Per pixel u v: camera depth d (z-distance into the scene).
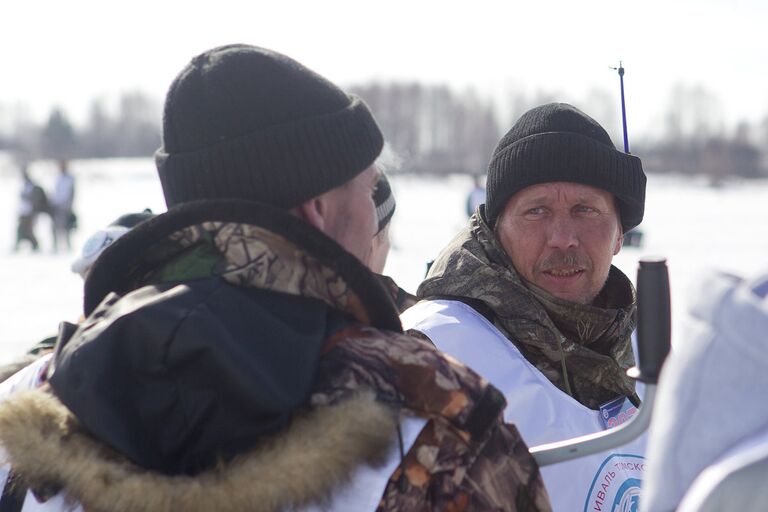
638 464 2.10
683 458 0.97
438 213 30.72
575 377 2.17
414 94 98.69
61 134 115.44
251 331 1.23
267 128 1.33
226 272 1.28
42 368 1.57
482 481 1.24
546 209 2.19
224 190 1.33
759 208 36.00
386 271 13.47
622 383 2.20
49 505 1.31
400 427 1.23
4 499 1.38
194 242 1.35
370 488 1.20
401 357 1.26
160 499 1.16
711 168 88.19
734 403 0.94
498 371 2.09
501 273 2.19
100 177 61.03
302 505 1.17
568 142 2.19
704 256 16.20
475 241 2.28
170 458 1.22
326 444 1.17
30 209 18.97
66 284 13.20
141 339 1.21
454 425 1.23
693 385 0.96
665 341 1.30
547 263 2.17
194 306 1.22
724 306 0.94
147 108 117.31
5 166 81.81
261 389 1.18
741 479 0.91
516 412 2.05
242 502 1.15
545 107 2.27
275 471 1.16
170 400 1.21
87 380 1.20
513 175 2.20
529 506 1.28
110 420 1.19
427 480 1.22
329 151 1.35
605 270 2.24
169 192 1.39
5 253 18.67
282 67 1.37
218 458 1.19
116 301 1.32
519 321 2.14
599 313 2.18
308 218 1.38
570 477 1.97
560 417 2.07
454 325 2.13
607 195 2.24
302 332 1.26
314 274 1.31
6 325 9.59
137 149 115.75
